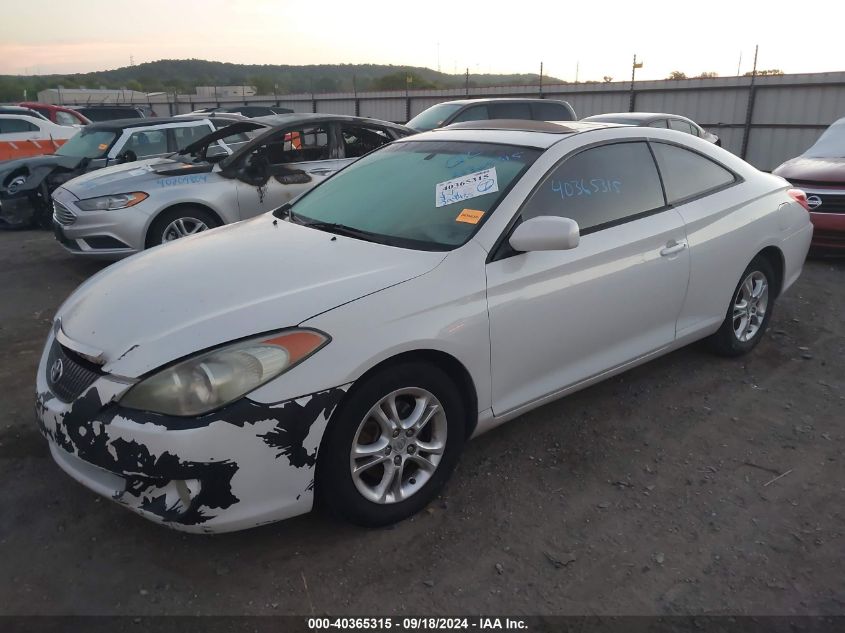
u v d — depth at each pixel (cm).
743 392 422
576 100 2100
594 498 314
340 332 258
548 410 397
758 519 301
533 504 308
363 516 278
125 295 285
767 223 445
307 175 716
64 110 1645
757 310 471
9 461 335
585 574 265
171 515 241
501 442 360
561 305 327
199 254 322
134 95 3903
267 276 286
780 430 378
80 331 274
